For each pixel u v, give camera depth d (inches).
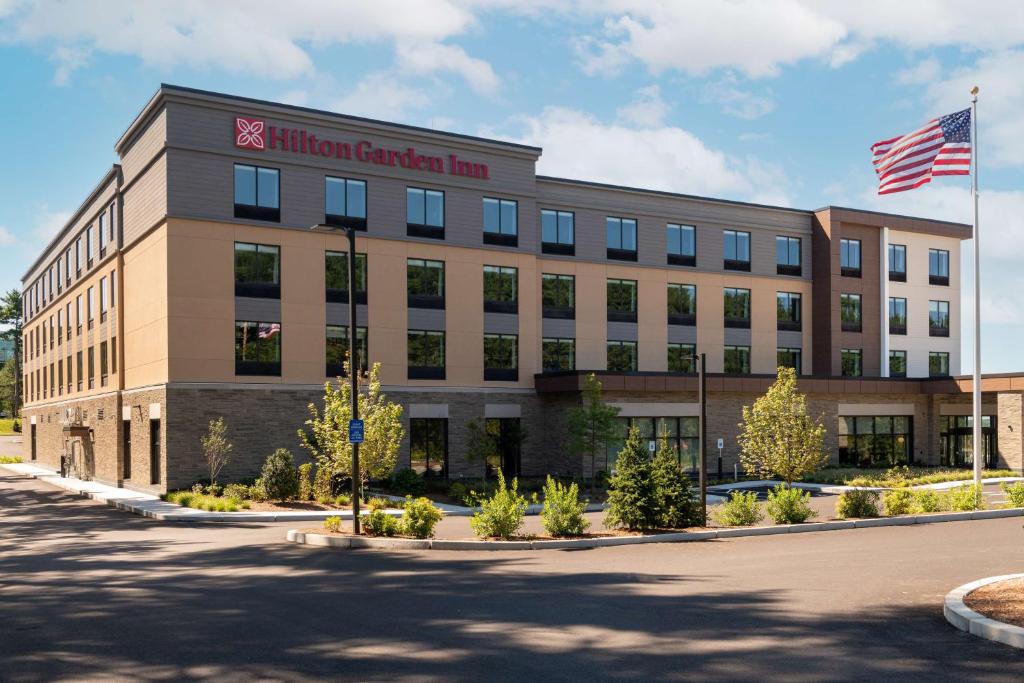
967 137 1155.3
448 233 1561.3
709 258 1883.6
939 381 1911.9
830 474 1652.3
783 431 1199.6
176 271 1320.1
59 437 2144.4
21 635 427.8
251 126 1385.3
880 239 2062.0
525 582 561.9
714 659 366.3
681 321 1838.1
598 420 1416.1
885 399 1936.5
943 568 594.6
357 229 1471.5
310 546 773.9
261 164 1396.4
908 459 1971.0
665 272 1825.8
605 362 1744.6
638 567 620.7
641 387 1605.6
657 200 1825.8
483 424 1581.0
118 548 792.9
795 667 352.5
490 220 1609.3
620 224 1786.4
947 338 2159.2
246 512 1089.4
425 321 1530.5
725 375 1700.3
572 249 1726.1
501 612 466.6
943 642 389.4
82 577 621.0
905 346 2084.2
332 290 1449.3
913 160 1179.3
